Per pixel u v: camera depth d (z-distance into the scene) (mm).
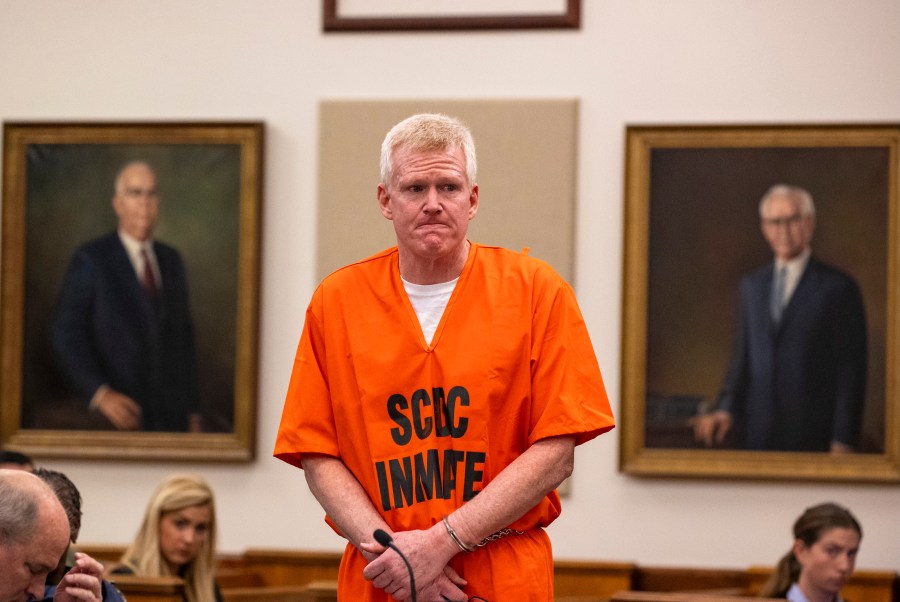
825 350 11805
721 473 11758
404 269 4719
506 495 4391
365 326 4680
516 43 12258
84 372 12492
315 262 12352
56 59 12727
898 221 11750
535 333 4617
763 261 11922
